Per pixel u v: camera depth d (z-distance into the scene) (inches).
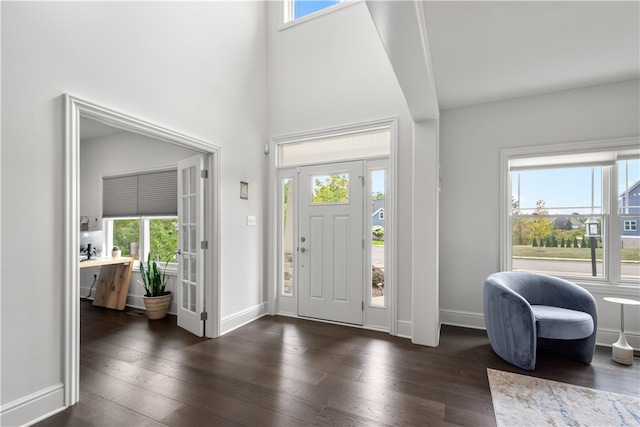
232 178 135.9
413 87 92.4
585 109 119.7
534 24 83.5
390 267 131.1
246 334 128.4
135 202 174.4
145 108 99.0
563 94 123.1
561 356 105.3
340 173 144.7
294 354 108.5
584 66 105.1
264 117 159.0
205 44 123.5
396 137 130.3
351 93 140.6
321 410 76.2
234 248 136.5
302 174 152.9
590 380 89.4
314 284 149.4
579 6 76.5
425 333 116.4
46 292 73.9
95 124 162.7
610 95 116.4
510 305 98.8
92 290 189.9
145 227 175.0
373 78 136.1
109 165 184.4
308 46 151.2
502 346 101.8
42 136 73.5
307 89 150.6
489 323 108.1
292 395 82.7
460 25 84.1
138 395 82.7
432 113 110.6
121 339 123.3
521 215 132.0
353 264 140.6
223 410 76.3
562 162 125.7
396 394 83.0
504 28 85.4
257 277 151.6
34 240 71.8
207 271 127.0
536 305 111.0
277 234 158.1
